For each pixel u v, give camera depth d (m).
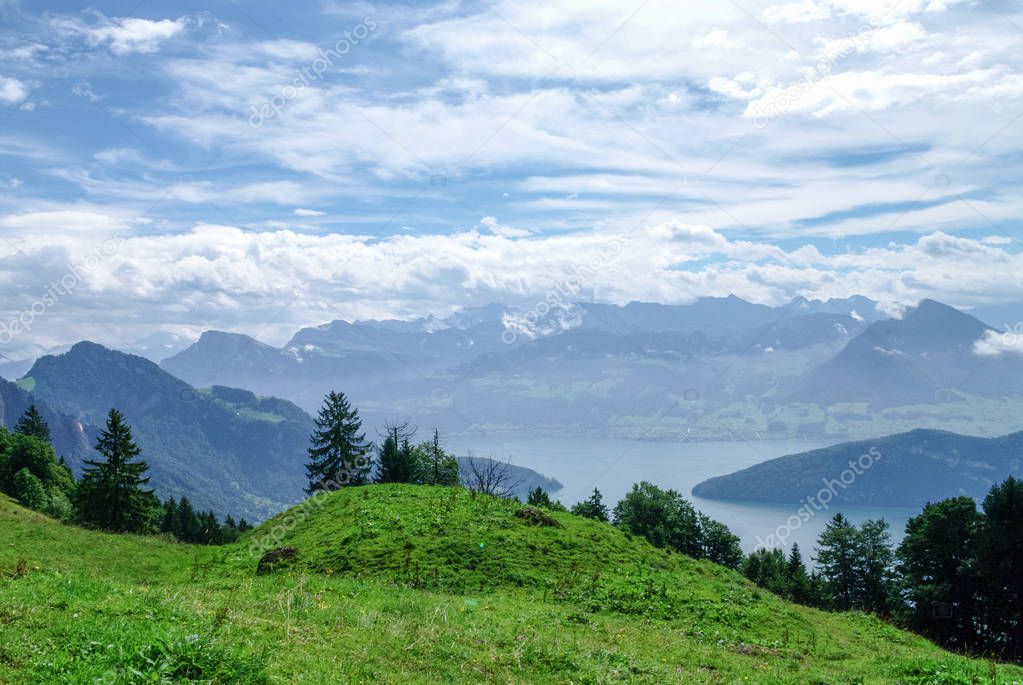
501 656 17.41
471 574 30.77
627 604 27.64
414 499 43.66
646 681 17.55
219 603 16.67
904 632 32.22
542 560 33.28
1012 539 52.28
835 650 25.14
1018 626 53.50
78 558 35.31
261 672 11.85
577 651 19.02
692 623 26.17
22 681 10.15
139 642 11.71
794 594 98.06
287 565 33.19
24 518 45.31
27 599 13.67
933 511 59.53
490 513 39.72
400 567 31.27
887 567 89.50
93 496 86.94
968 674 19.30
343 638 15.72
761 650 23.78
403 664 15.24
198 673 11.34
